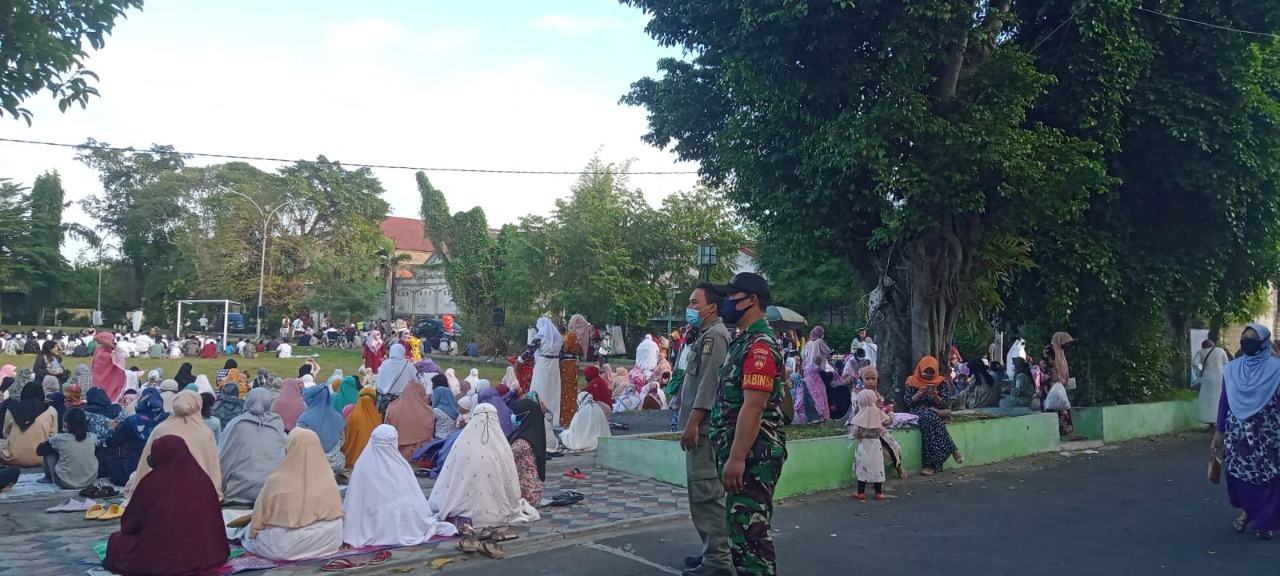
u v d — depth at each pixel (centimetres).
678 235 3653
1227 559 686
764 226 1409
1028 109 1377
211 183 6056
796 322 2248
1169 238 1539
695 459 595
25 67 748
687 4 1234
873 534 772
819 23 1089
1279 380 721
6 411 1077
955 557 692
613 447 1095
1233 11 1431
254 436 845
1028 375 1562
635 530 777
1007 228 1288
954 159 1145
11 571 623
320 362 3478
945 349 1345
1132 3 1330
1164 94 1423
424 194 4294
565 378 1453
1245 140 1426
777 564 667
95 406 1033
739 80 1212
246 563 641
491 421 741
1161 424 1563
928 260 1313
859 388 1336
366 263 5331
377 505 701
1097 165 1223
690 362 646
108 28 830
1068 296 1408
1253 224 1555
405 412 1101
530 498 820
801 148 1202
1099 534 775
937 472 1097
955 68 1180
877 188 1160
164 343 3719
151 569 582
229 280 5159
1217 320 2039
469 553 685
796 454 959
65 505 820
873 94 1155
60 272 6575
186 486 604
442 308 5891
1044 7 1336
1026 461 1214
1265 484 732
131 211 6206
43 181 6644
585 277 3488
